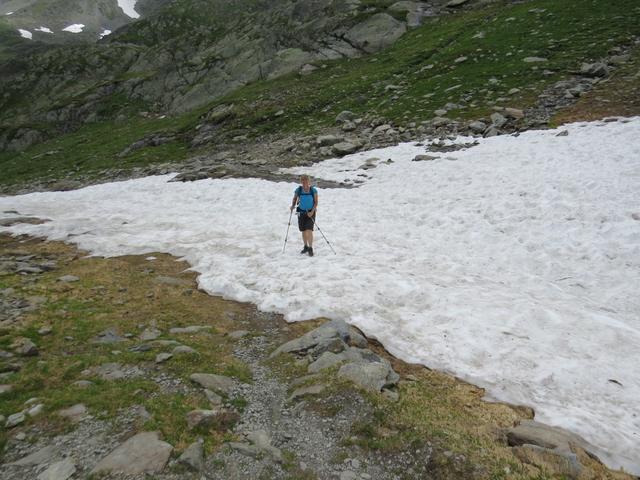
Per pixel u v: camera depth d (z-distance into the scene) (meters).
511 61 44.25
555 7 55.81
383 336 10.05
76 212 26.02
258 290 13.02
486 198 19.69
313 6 91.81
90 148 71.12
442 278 13.25
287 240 17.45
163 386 7.65
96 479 5.39
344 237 17.39
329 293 12.16
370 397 7.29
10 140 95.00
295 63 77.69
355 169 29.70
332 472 5.86
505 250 15.01
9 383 7.54
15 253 17.34
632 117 26.03
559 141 25.09
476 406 7.55
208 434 6.41
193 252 16.91
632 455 6.45
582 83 34.62
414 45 64.50
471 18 66.44
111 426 6.48
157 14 173.88
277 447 6.31
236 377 8.20
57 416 6.67
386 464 6.03
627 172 18.92
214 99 84.12
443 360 9.06
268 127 51.31
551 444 6.29
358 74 60.53
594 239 14.59
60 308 11.27
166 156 52.53
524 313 10.66
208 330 10.43
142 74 113.69
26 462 5.75
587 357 8.96
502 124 30.86
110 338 9.71
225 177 31.52
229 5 180.12
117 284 13.57
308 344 9.19
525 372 8.54
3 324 9.98
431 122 36.09
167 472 5.56
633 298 11.45
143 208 25.61
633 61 35.78
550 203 17.59
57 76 128.12
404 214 19.69
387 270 13.77
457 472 5.82
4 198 35.31
